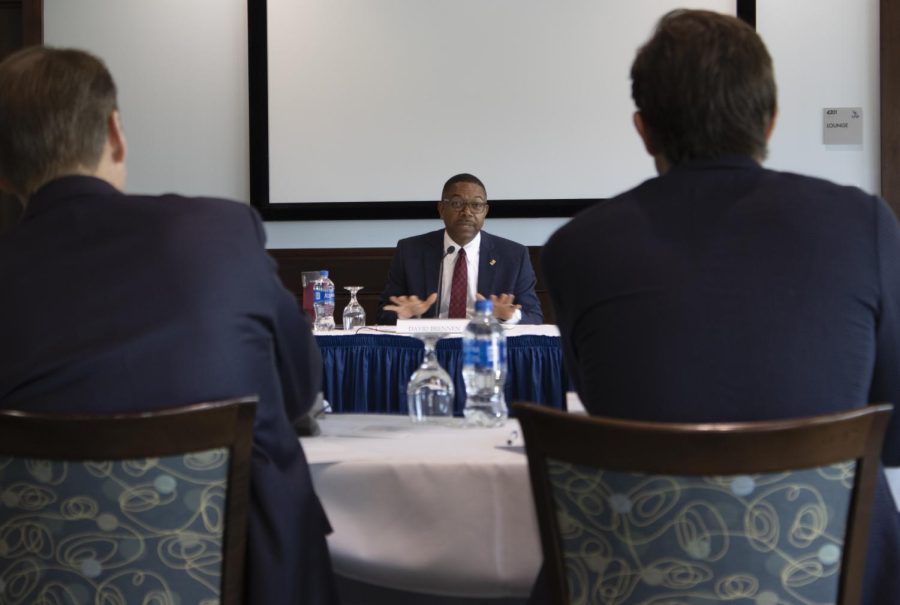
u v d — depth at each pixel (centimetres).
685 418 119
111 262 131
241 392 132
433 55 518
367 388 299
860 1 519
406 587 157
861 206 126
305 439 178
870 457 112
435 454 162
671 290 122
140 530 122
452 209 402
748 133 130
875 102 520
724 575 111
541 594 130
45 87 136
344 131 521
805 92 521
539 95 517
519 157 519
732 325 120
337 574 161
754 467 108
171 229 134
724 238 124
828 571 113
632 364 123
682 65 130
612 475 112
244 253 137
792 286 121
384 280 525
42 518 121
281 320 143
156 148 531
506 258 406
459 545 154
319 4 520
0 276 131
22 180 139
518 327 330
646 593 113
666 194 130
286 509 132
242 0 527
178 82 529
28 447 119
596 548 116
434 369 203
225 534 125
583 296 129
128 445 119
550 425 114
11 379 125
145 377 126
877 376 129
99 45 529
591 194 518
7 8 533
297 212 523
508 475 153
